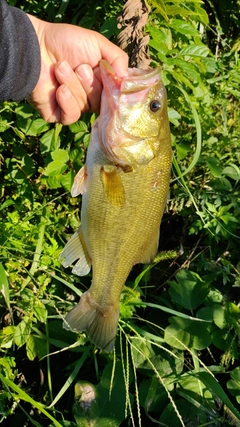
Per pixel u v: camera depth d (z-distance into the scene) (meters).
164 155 0.46
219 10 0.76
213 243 0.71
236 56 0.70
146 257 0.49
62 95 0.46
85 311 0.49
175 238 0.72
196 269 0.70
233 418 0.56
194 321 0.63
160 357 0.61
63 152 0.61
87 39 0.46
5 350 0.59
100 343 0.49
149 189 0.46
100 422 0.56
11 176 0.65
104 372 0.59
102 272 0.48
